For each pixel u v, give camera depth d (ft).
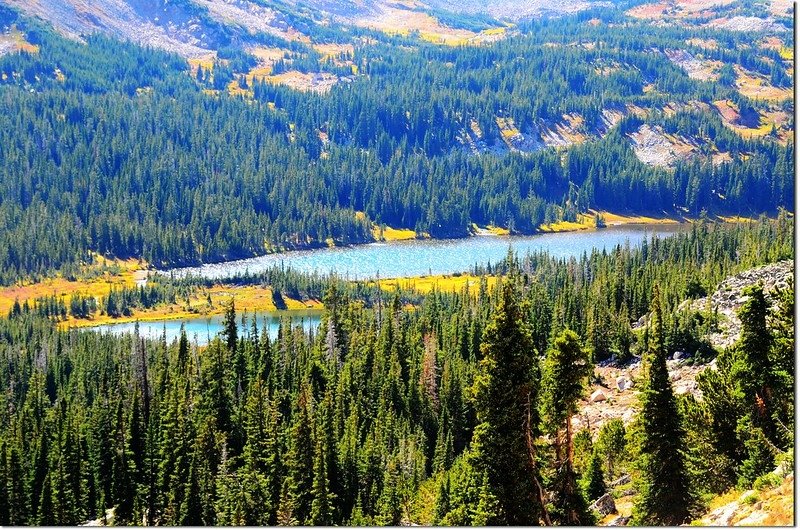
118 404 411.54
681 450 185.98
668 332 381.40
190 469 335.88
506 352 165.17
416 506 306.96
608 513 221.46
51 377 592.19
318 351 489.26
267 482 331.36
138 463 394.93
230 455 392.06
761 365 200.64
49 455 397.80
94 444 398.83
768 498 142.82
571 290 530.27
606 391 361.10
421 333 526.98
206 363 463.83
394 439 384.06
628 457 260.42
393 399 428.56
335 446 344.69
